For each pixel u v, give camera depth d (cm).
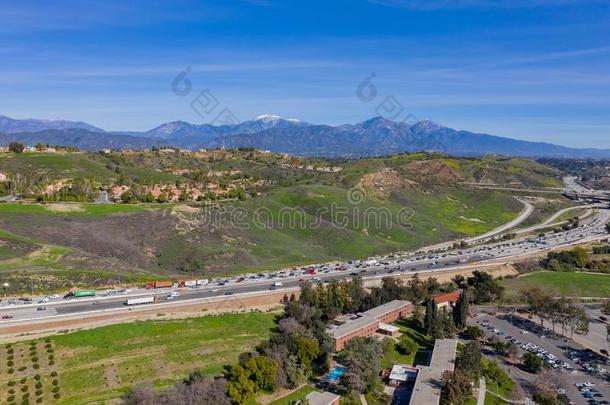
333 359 15075
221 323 16038
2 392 11531
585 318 17812
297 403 11762
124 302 16538
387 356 15275
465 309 17975
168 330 15025
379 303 18938
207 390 11700
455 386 12200
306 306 17275
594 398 13550
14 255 19150
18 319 14312
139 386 11631
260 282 19912
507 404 13000
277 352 13775
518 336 17838
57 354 13062
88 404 11431
